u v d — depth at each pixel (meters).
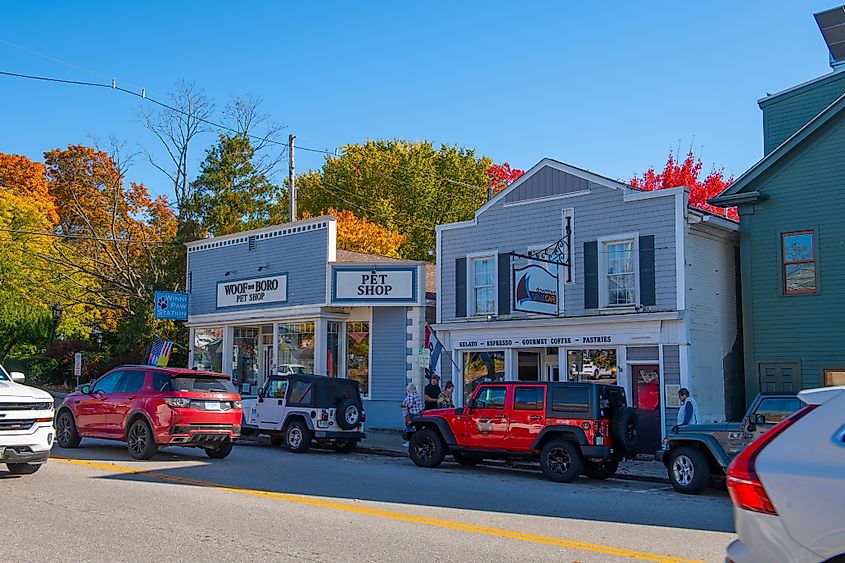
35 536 9.04
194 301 32.59
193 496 11.98
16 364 43.72
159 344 33.59
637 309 21.19
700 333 21.03
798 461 4.83
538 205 23.56
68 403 18.41
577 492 14.27
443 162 50.91
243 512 10.76
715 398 21.25
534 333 23.14
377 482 14.41
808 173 19.94
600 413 16.05
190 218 40.12
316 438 20.30
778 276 20.14
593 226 22.34
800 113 22.27
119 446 19.45
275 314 28.91
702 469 14.44
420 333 26.52
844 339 19.11
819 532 4.62
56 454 17.05
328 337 27.81
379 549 8.73
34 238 45.12
